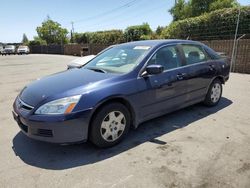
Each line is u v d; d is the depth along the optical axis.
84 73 4.06
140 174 2.97
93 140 3.48
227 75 5.76
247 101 5.95
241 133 4.09
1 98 6.95
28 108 3.38
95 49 27.14
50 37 56.88
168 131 4.21
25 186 2.80
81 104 3.25
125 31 25.14
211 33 13.51
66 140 3.25
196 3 29.02
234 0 26.50
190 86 4.72
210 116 4.91
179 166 3.13
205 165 3.14
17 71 13.66
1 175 3.01
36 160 3.35
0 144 3.83
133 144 3.76
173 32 16.27
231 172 2.97
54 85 3.61
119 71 3.96
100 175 2.97
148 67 3.84
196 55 5.04
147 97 3.94
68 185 2.80
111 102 3.57
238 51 10.62
